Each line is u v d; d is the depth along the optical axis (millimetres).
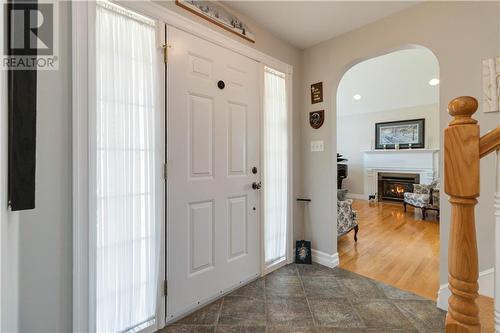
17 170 726
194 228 1800
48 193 1189
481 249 1622
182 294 1724
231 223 2068
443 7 1828
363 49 2289
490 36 1624
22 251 1126
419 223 4289
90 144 1283
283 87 2562
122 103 1411
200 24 1803
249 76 2191
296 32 2395
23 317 1130
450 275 723
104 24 1340
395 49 2137
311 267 2551
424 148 5738
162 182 1595
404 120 6043
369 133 6676
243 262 2168
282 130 2555
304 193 2771
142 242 1504
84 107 1266
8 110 688
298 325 1650
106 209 1355
